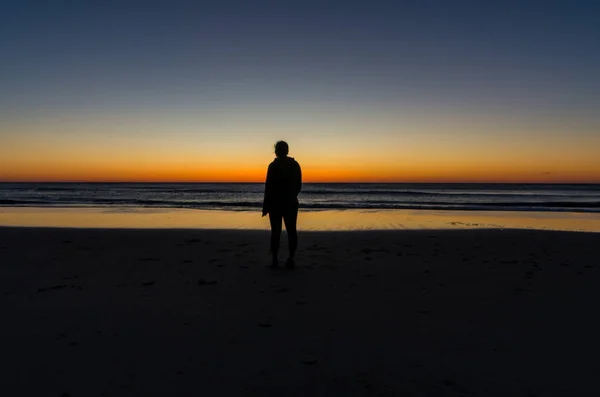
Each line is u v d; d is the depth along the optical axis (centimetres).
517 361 317
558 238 1011
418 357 324
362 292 512
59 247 848
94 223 1472
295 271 629
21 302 464
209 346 344
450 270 641
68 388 274
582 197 4100
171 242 925
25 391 269
